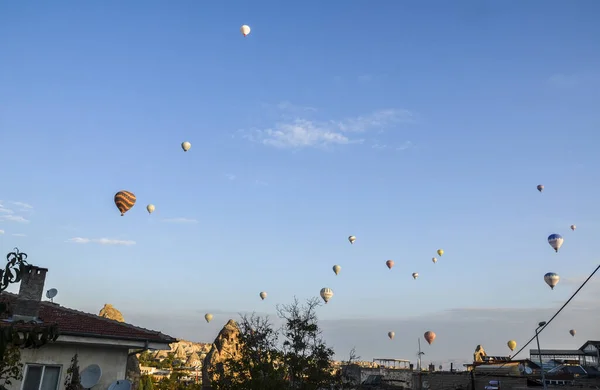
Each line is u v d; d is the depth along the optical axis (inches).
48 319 768.9
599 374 1923.0
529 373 2003.0
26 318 716.7
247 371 1051.9
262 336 1087.6
